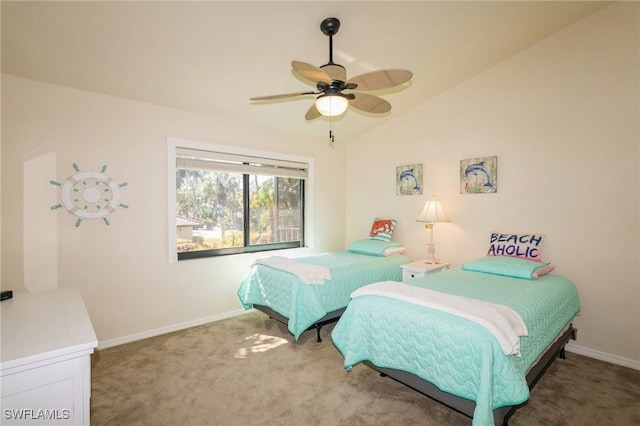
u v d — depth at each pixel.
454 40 2.63
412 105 3.82
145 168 2.95
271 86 2.90
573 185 2.69
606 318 2.54
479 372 1.50
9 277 2.35
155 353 2.62
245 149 3.62
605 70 2.52
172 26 2.04
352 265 3.20
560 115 2.75
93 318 2.70
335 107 2.06
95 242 2.70
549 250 2.82
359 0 2.02
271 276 2.98
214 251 3.49
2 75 2.31
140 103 2.92
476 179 3.30
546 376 2.28
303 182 4.32
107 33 2.03
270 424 1.77
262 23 2.11
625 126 2.44
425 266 3.26
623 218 2.46
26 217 2.41
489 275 2.67
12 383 1.03
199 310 3.29
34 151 2.43
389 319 1.91
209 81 2.73
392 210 4.14
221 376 2.26
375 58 2.73
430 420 1.81
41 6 1.77
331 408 1.91
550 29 2.69
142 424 1.76
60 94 2.53
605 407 1.92
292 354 2.61
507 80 3.06
